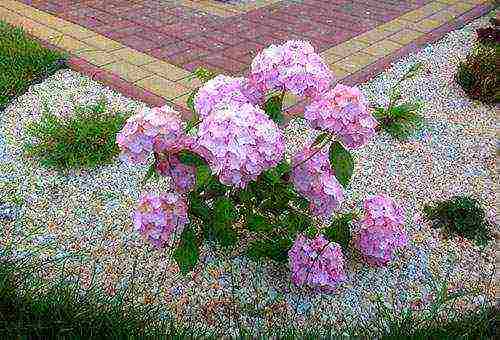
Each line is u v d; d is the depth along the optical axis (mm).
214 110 1134
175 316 1339
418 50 2703
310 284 1390
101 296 1323
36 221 1604
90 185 1753
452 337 1250
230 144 1076
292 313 1369
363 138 1238
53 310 1212
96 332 1188
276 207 1412
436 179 1875
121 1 3072
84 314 1210
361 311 1386
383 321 1337
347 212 1694
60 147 1812
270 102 1318
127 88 2229
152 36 2684
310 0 3250
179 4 3078
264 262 1499
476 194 1813
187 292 1409
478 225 1649
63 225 1597
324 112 1208
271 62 1228
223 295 1406
